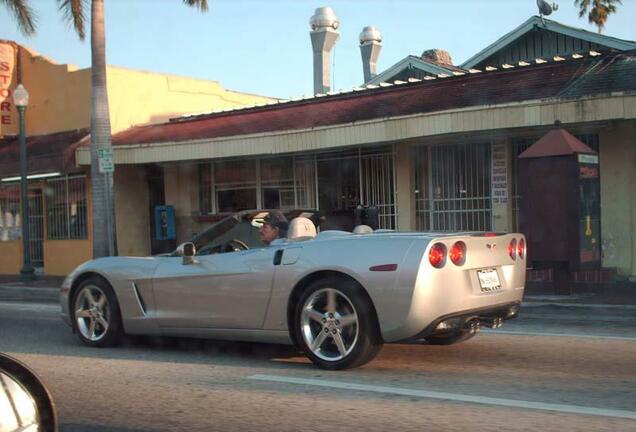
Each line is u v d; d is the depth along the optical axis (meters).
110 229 15.31
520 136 13.23
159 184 19.39
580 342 7.67
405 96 14.10
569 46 16.59
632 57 12.43
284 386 5.98
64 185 19.17
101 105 15.52
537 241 10.94
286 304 6.55
